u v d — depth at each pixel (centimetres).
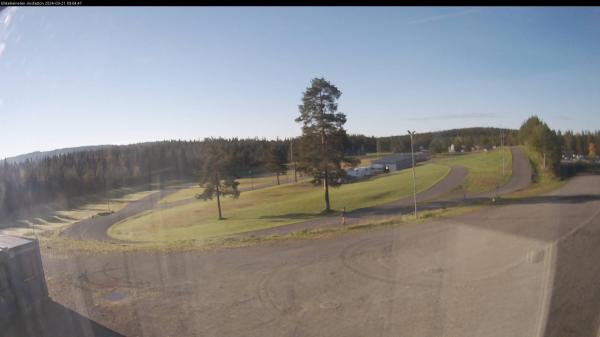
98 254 1117
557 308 517
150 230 2242
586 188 1375
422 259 821
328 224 1817
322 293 654
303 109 2780
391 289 648
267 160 4559
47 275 878
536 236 929
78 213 2752
